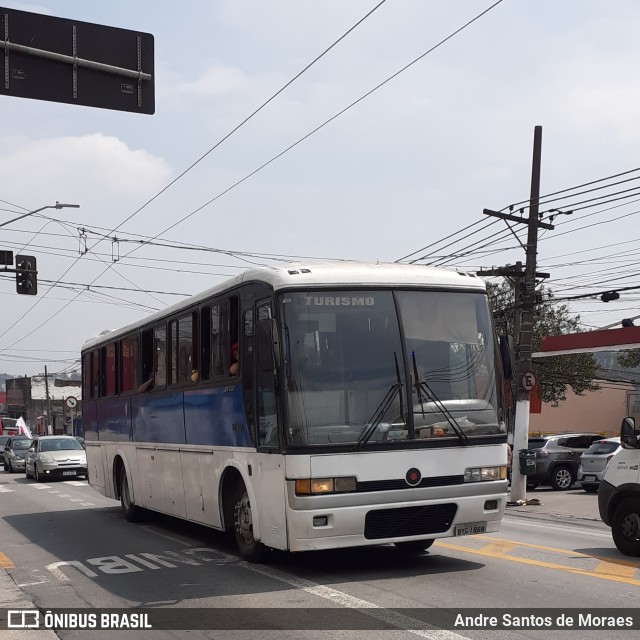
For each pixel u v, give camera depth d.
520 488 19.64
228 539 12.85
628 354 47.47
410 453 8.88
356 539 8.67
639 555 10.38
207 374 11.19
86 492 23.47
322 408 8.72
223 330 10.65
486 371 9.57
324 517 8.54
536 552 10.80
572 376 39.88
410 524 8.91
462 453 9.14
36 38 11.59
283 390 8.73
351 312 9.11
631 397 48.59
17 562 11.30
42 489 25.00
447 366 9.32
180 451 12.29
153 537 13.30
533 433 39.44
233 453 10.16
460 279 9.73
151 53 12.30
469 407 9.31
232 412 10.21
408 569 9.52
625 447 10.71
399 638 6.54
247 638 6.79
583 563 9.91
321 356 8.88
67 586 9.42
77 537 13.62
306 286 9.05
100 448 17.44
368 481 8.66
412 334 9.25
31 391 95.44
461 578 8.93
